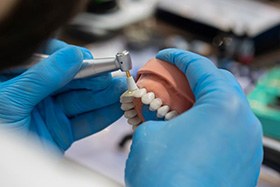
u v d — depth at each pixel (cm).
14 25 28
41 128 36
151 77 33
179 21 77
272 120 52
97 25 76
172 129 29
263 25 72
